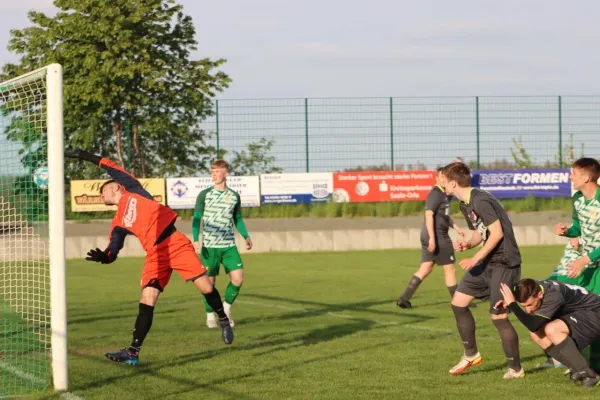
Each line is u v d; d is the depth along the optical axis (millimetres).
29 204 11523
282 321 15711
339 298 19266
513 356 10336
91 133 40844
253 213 38594
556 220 37844
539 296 9680
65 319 10023
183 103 41906
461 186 10312
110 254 11156
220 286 22672
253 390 9805
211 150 39125
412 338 13469
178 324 15508
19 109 10953
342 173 38875
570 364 9828
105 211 38531
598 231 11320
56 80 10102
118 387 10055
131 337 13992
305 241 32750
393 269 26141
